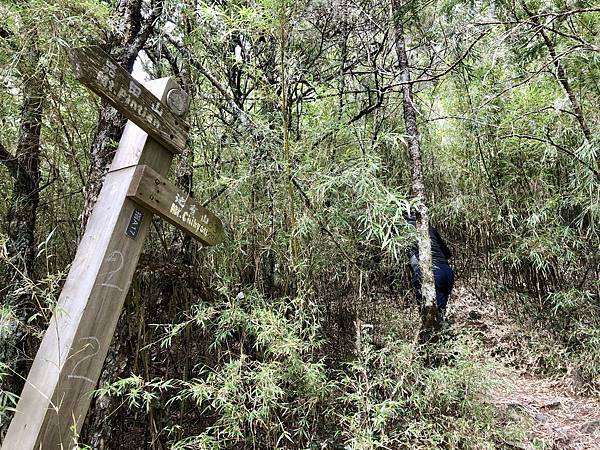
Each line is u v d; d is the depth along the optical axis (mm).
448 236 4672
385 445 1891
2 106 2326
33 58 2002
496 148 4180
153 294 2209
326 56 3377
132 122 1631
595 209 3201
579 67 3262
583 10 2410
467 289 4457
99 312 1459
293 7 2289
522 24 2555
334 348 2600
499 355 3564
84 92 2221
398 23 3053
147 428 2178
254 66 2576
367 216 2141
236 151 2467
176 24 2432
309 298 2387
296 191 2438
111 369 1907
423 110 4320
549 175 3906
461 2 3020
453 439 1981
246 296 2170
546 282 3898
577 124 3512
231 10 2457
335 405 2131
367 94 3602
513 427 2311
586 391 3018
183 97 1780
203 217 1866
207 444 1775
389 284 3312
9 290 2061
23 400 1363
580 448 2480
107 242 1504
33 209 2338
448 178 4586
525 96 3773
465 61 3701
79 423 1389
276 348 1878
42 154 2469
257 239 2432
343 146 2801
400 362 2162
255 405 1881
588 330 3238
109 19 1960
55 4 1786
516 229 4043
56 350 1391
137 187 1565
